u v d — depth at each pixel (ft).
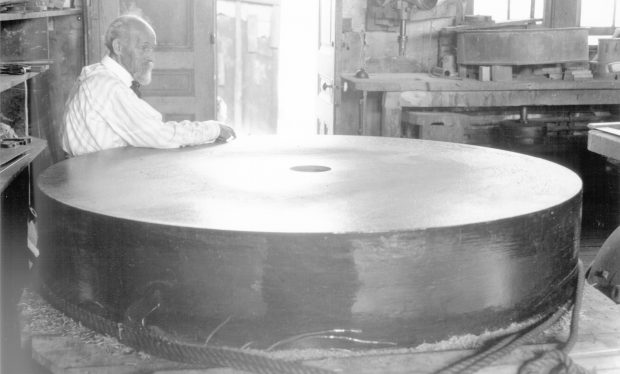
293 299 5.88
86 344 6.33
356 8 23.75
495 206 6.61
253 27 32.35
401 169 8.29
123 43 10.42
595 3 24.31
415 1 23.08
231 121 32.76
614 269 9.05
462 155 9.16
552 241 6.72
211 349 5.85
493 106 22.08
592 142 13.53
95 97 9.91
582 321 6.89
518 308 6.49
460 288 6.11
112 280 6.41
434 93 21.01
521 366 6.01
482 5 24.52
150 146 9.71
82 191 7.21
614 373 6.27
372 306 5.92
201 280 5.99
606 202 21.16
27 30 14.62
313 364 5.81
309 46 33.37
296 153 9.27
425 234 5.89
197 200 6.84
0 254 10.17
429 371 5.79
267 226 5.93
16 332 10.20
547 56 21.25
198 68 20.36
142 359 6.07
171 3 20.04
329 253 5.79
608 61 21.88
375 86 20.93
